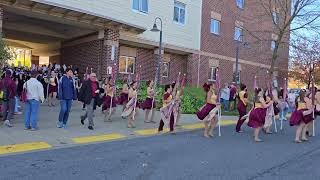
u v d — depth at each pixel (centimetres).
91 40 2189
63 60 2527
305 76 3794
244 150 1053
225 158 931
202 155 957
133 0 2223
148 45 2364
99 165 819
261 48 3338
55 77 1727
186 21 2600
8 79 1225
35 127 1191
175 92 1325
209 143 1144
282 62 3653
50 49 2761
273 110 1455
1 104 1323
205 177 745
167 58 2564
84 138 1130
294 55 3728
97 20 1945
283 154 1020
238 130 1427
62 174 740
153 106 1516
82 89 1258
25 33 2328
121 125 1395
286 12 2778
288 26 2870
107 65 2056
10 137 1072
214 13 2845
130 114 1361
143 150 996
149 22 2328
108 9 2067
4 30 2231
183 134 1308
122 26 2073
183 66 2681
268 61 3462
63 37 2402
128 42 2259
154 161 872
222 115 1950
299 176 784
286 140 1280
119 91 1895
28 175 727
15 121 1316
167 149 1020
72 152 946
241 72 3155
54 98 1906
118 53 2164
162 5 2417
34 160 852
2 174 731
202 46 2744
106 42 2067
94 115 1585
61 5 1728
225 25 2961
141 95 1845
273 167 856
